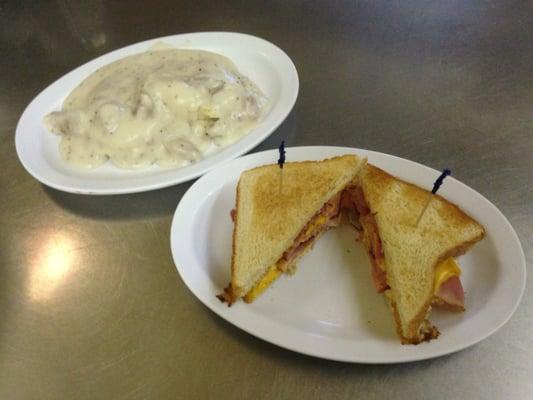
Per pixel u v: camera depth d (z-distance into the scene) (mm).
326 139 458
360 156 390
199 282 315
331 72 541
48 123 463
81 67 529
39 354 311
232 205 379
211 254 346
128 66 518
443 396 279
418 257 323
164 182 377
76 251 372
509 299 291
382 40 580
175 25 655
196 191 374
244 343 307
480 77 518
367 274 343
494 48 555
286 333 288
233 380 292
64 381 297
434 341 278
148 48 544
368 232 363
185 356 303
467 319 289
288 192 373
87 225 391
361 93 510
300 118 482
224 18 653
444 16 608
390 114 481
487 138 448
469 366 290
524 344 297
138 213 396
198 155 430
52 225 395
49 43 649
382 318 313
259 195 372
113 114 440
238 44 529
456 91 503
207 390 288
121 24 670
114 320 324
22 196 425
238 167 394
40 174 403
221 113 445
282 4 663
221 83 458
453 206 346
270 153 401
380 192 366
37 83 583
